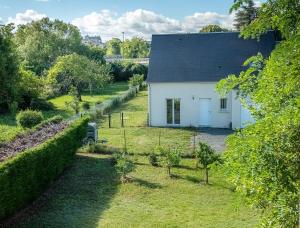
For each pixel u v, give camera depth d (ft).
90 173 65.67
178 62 109.60
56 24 251.80
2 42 135.95
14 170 46.29
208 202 54.60
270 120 18.93
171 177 64.34
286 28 18.35
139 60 312.71
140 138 92.32
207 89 104.99
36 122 95.45
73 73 170.09
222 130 102.22
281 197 19.12
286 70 17.66
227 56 109.40
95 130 84.17
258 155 19.31
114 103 139.95
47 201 54.13
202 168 68.64
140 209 52.16
